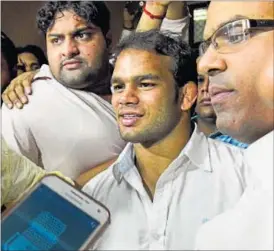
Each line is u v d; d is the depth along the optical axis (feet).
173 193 1.61
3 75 1.98
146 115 1.65
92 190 1.72
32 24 1.95
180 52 1.65
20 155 1.81
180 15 1.75
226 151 1.62
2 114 1.96
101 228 1.35
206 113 1.64
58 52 1.91
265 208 1.24
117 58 1.70
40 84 1.95
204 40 1.51
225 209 1.52
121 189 1.69
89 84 1.89
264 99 1.33
